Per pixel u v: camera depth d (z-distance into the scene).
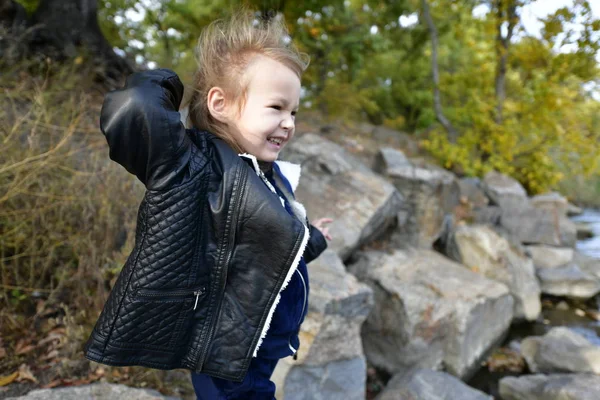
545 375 3.57
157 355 1.04
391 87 15.28
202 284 1.04
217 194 1.01
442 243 5.90
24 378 2.16
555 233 6.91
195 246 1.01
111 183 2.90
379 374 3.77
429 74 14.55
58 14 5.75
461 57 13.67
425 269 4.43
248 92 1.08
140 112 0.89
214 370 1.07
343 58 11.50
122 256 2.57
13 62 4.09
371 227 4.79
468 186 7.21
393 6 10.19
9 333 2.41
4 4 5.30
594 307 5.34
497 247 5.22
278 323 1.20
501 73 8.55
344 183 4.99
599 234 9.38
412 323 3.67
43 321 2.55
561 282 5.55
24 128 2.77
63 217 2.80
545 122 8.20
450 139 9.40
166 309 1.01
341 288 3.02
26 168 2.39
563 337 4.07
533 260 6.25
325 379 2.76
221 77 1.11
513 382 3.51
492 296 4.15
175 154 0.95
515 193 7.57
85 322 2.52
